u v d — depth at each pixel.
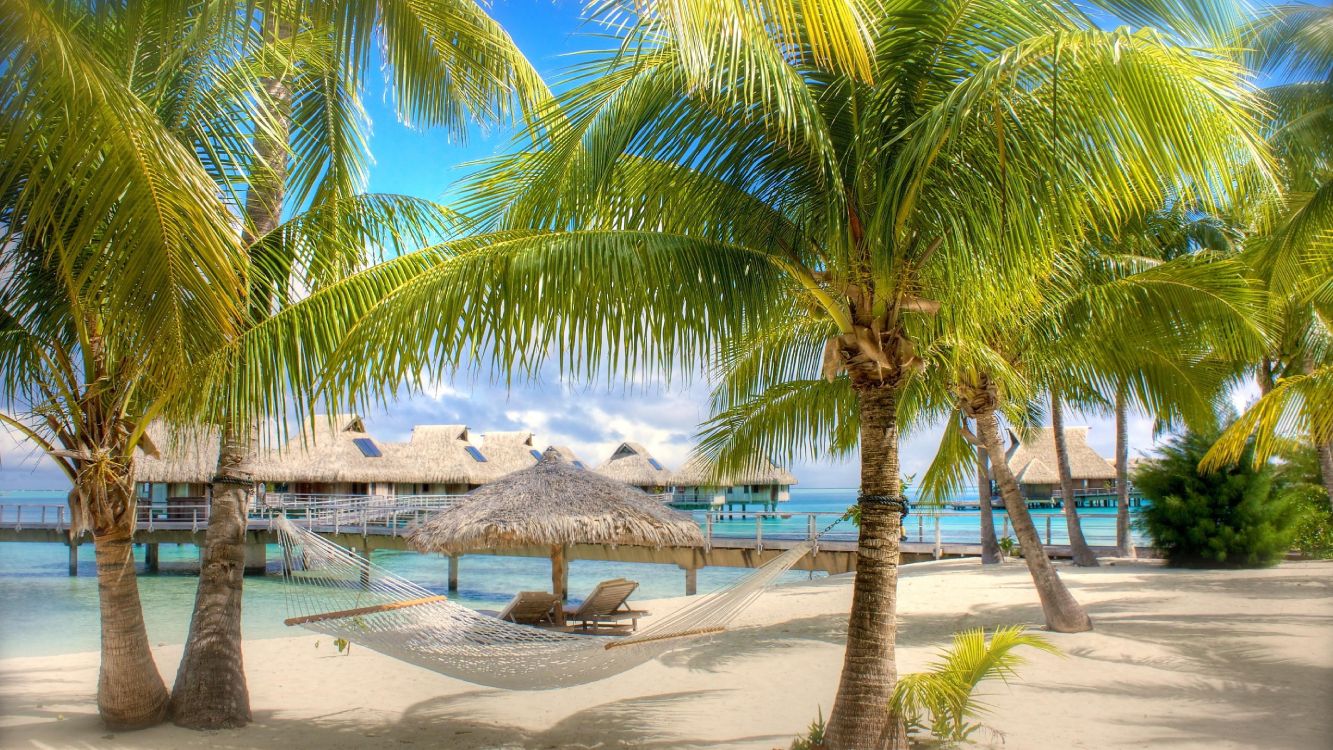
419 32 5.00
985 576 13.62
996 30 4.29
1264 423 6.48
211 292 3.71
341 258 5.89
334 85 6.51
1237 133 3.70
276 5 4.20
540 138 4.83
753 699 6.71
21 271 5.28
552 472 11.71
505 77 6.01
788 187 4.82
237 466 6.23
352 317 4.76
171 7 4.00
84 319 5.30
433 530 11.21
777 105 4.28
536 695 6.98
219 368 4.39
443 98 5.73
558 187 4.71
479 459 39.16
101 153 3.63
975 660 4.75
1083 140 3.98
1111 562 15.54
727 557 18.62
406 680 7.61
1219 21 4.07
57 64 3.20
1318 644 7.53
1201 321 7.57
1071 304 7.83
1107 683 6.52
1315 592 10.59
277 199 6.53
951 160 4.34
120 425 5.71
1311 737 5.10
